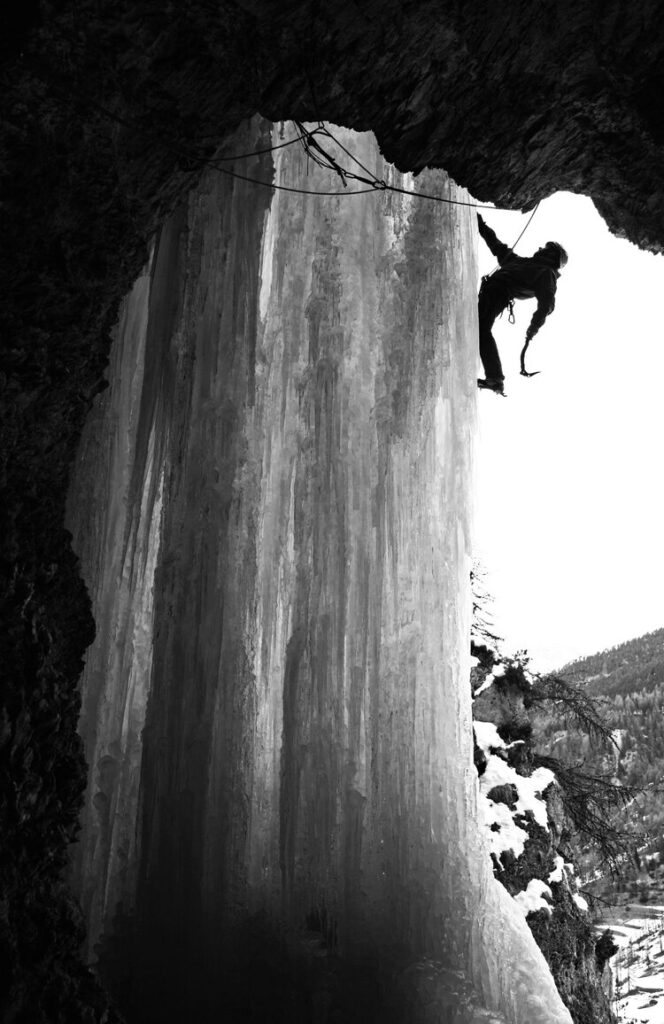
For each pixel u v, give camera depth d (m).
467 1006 8.96
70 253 6.89
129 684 9.66
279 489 10.31
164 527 9.59
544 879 14.22
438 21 7.48
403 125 8.60
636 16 7.80
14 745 6.55
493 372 10.69
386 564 10.16
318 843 9.40
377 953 9.08
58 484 7.68
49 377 7.13
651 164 9.16
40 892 6.74
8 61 5.88
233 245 9.88
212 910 8.82
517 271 10.63
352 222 10.66
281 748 9.63
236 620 9.48
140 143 6.91
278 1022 8.56
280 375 10.50
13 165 6.29
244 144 9.79
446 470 10.51
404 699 9.88
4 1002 5.98
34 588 7.12
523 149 9.25
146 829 8.97
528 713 18.03
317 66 7.51
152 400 9.59
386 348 10.43
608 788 19.78
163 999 8.54
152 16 6.27
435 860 9.59
